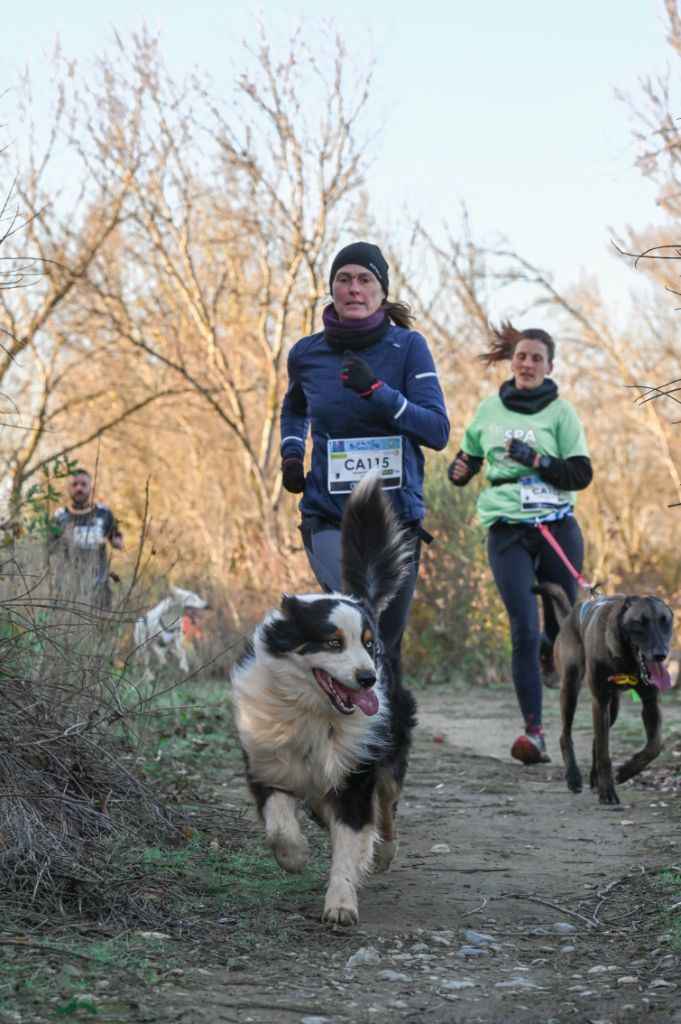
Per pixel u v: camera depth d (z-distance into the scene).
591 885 4.61
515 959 3.73
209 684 11.30
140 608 6.28
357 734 4.20
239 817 5.46
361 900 4.39
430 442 5.01
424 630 13.89
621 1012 3.20
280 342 15.68
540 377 7.75
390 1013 3.19
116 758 5.38
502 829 5.69
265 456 15.73
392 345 5.17
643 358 16.66
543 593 7.47
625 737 8.77
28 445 10.40
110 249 16.50
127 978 3.27
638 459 19.80
